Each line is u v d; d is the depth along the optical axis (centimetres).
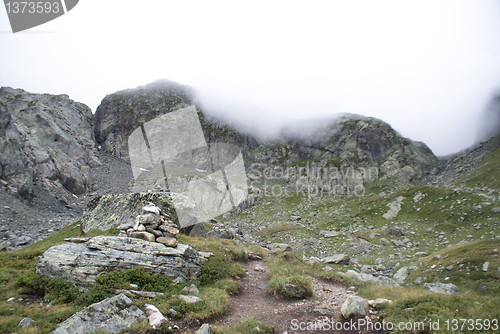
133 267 1561
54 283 1409
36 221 7531
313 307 1577
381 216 8781
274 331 1284
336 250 5978
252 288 1902
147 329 1109
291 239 7344
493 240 3469
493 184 9838
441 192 8806
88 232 2200
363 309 1351
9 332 1030
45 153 11994
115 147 17562
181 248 1816
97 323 1101
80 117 18225
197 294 1527
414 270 3519
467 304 1251
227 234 3625
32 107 14575
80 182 12406
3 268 1544
